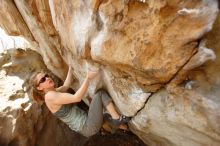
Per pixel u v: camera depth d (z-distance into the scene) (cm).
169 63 273
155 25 256
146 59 278
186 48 259
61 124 535
